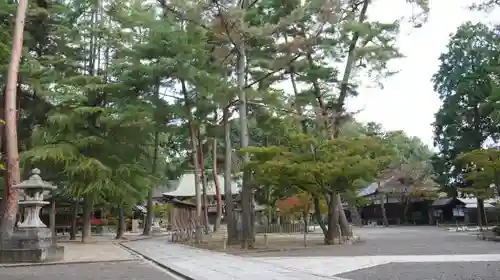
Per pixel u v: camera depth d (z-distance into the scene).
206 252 22.67
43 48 34.62
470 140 50.03
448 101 51.84
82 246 28.73
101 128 33.38
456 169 50.94
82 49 35.03
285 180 24.97
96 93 33.06
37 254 18.84
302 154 24.73
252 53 28.00
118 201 32.91
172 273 15.25
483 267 14.37
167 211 55.53
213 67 29.19
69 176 30.08
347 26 25.92
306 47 25.25
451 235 34.22
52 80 30.92
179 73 28.88
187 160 45.62
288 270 14.49
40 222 20.17
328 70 27.39
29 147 34.34
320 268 14.89
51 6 32.78
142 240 36.19
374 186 67.50
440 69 53.78
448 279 11.98
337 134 28.67
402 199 63.78
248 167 24.78
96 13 34.62
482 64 47.12
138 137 33.81
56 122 30.64
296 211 33.41
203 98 31.95
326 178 24.25
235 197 45.19
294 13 23.70
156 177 35.78
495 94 34.03
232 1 24.58
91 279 13.68
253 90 28.02
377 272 13.73
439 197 63.94
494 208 55.78
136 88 31.98
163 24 28.80
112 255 22.09
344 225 29.97
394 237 33.06
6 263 18.33
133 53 30.03
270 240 31.61
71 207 42.22
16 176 20.95
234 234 27.22
